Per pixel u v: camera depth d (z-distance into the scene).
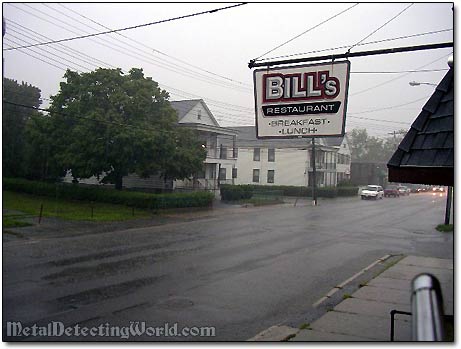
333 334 6.77
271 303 8.87
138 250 14.68
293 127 6.67
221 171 48.44
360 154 117.25
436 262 13.67
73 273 10.98
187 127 34.22
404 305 8.55
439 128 4.87
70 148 28.81
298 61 6.70
